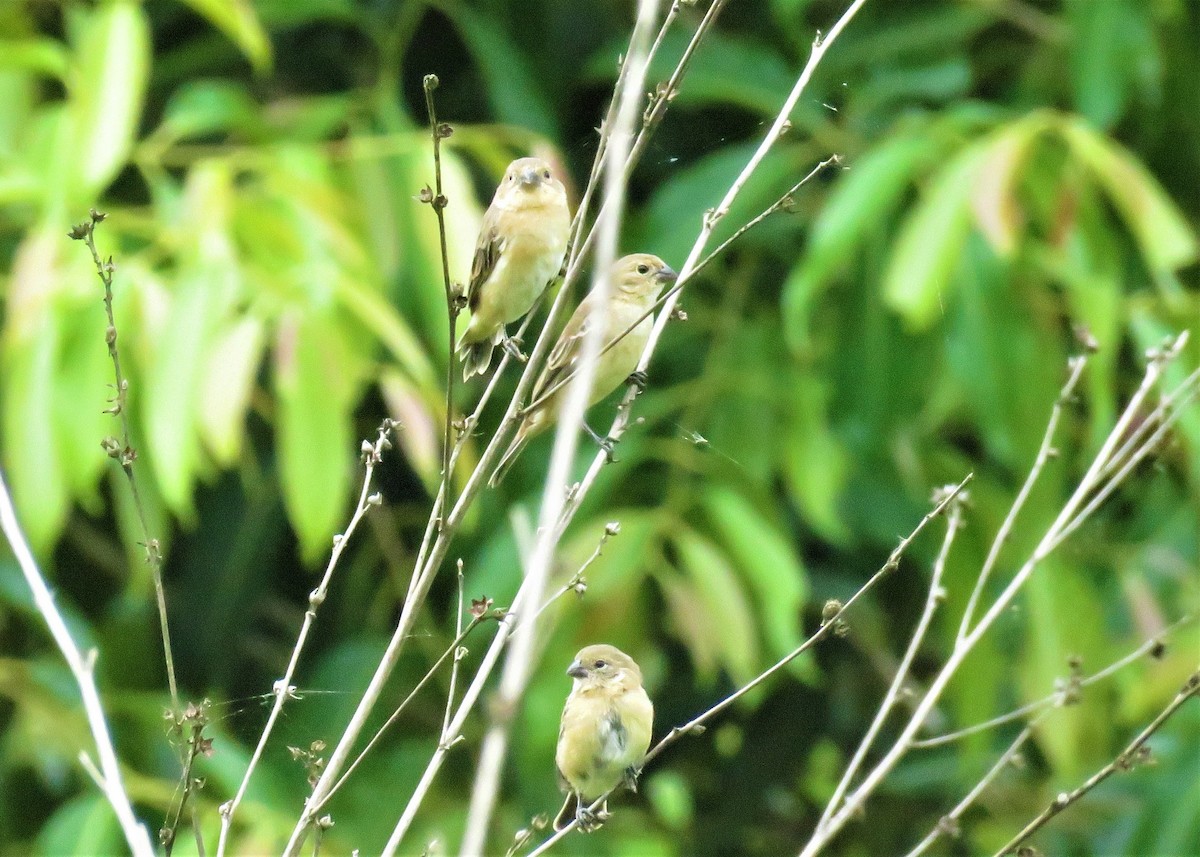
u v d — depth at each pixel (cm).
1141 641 1298
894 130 1298
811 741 1567
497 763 467
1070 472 1383
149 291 1118
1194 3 1438
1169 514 1379
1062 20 1410
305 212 1180
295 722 1332
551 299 1152
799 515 1492
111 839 1155
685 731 659
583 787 914
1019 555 1267
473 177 1484
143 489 1177
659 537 1266
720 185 1349
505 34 1498
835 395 1352
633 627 1244
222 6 1205
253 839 1131
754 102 1347
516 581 1260
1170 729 1334
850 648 1546
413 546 1530
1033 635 1258
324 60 1576
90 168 1151
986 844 1416
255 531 1468
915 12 1412
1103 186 1256
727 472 1319
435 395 1147
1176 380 1195
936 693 649
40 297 1116
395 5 1484
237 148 1305
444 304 1194
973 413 1332
